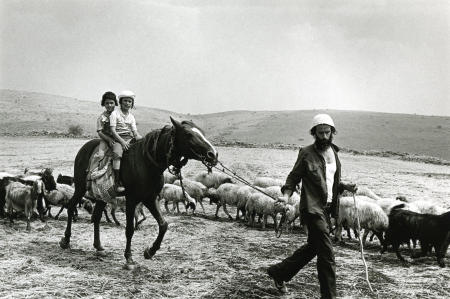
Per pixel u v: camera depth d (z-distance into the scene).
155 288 7.08
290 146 57.41
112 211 12.81
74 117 118.00
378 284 7.76
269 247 10.37
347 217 11.35
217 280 7.58
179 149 7.75
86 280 7.27
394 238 10.00
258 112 160.12
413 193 20.33
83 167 9.27
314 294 7.06
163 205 17.98
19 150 40.31
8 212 12.35
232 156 41.28
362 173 29.30
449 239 9.41
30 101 147.50
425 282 8.00
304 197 6.35
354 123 107.38
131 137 8.93
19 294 6.53
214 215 15.87
